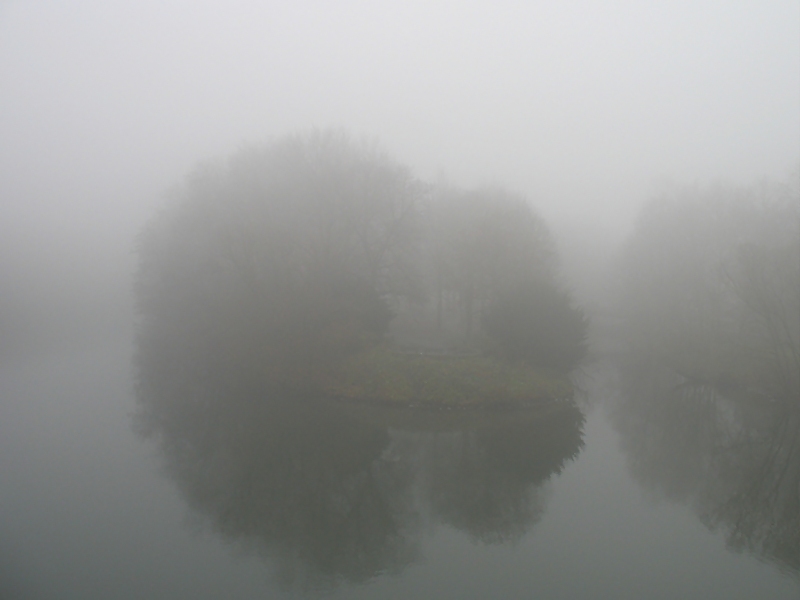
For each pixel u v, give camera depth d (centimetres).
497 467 2255
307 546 1597
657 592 1330
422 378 3116
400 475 2164
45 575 1401
